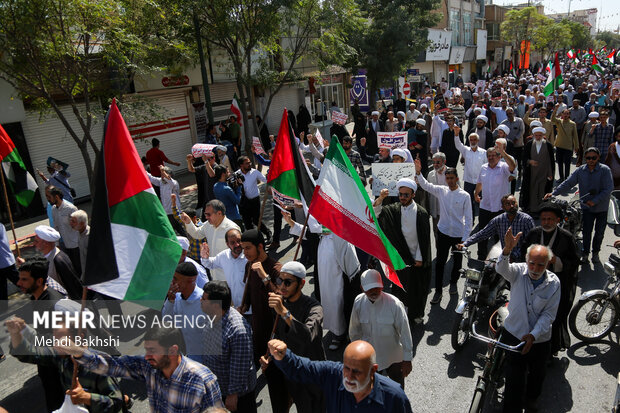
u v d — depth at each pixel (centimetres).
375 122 1522
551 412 450
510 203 587
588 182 743
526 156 988
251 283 458
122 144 358
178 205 907
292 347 384
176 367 312
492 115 1593
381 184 806
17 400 510
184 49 1347
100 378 367
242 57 1548
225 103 1972
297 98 2494
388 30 2352
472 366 527
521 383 422
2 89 1148
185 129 1762
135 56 1087
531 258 400
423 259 593
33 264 430
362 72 2455
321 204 423
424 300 607
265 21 1382
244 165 905
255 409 394
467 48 5241
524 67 4319
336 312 556
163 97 1655
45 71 988
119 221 354
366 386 290
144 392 510
